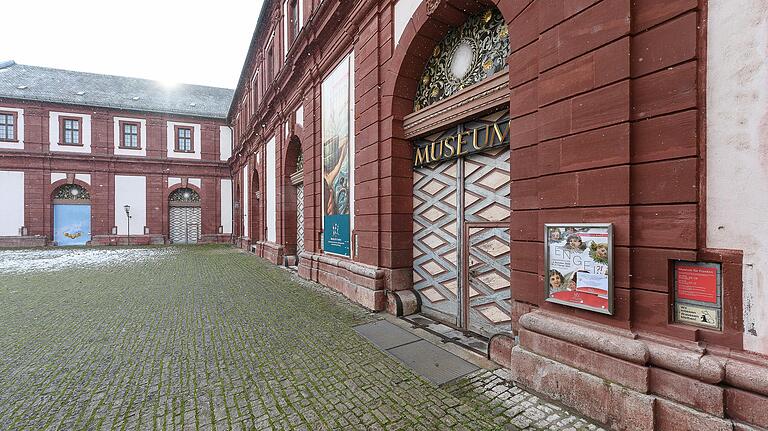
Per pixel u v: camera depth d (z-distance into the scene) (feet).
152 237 87.51
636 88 8.68
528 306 11.68
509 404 10.19
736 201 7.34
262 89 53.47
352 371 12.61
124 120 86.53
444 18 16.85
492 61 15.39
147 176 88.07
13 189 77.77
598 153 9.29
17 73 86.02
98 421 9.72
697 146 7.77
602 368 9.08
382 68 20.97
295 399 10.77
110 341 15.88
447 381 11.73
